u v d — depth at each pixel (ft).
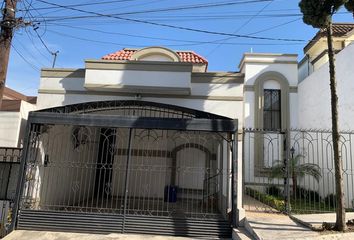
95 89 34.47
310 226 24.63
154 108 34.71
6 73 27.99
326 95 40.81
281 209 31.22
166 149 44.45
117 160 44.06
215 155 42.32
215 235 27.84
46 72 35.58
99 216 28.63
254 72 49.44
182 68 34.09
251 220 27.12
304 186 40.93
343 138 33.47
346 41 46.32
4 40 28.22
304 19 24.76
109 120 29.63
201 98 34.32
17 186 28.89
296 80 49.11
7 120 35.73
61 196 37.58
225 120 29.37
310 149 43.42
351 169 34.35
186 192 43.55
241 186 29.91
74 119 29.78
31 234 27.09
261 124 47.44
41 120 29.81
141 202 40.55
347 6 24.27
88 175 42.86
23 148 29.48
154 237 27.17
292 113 48.26
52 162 34.06
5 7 28.43
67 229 28.35
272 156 45.29
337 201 23.48
